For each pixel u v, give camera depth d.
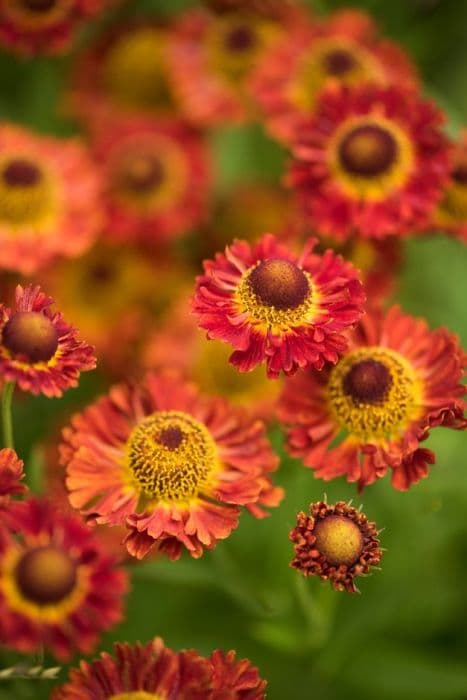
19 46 0.73
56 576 0.51
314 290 0.56
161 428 0.56
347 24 0.78
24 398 0.69
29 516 0.52
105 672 0.52
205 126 0.82
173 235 0.78
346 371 0.57
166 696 0.52
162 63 0.82
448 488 0.66
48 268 0.76
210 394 0.69
